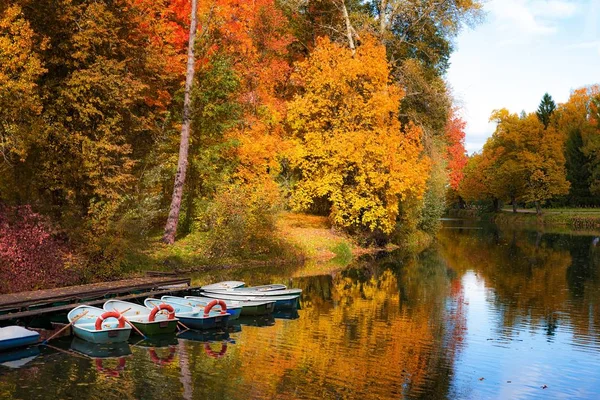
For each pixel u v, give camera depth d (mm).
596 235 53000
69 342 13750
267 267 27406
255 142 31344
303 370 11867
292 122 36188
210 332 15172
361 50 35438
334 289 22344
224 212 27047
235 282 20422
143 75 24328
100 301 16297
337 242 34719
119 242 20719
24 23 17984
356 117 35594
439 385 11180
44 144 19797
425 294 21531
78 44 20000
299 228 36781
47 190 21484
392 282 24391
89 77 19953
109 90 21016
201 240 26938
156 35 26625
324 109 34906
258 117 34500
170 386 10688
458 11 37062
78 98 20625
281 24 39344
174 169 28906
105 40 21109
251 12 36469
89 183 20703
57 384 10664
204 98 28906
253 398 10164
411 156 35531
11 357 12430
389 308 18781
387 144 34281
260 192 29094
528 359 13117
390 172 34219
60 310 15023
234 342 14078
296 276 25094
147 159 25516
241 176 30328
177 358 12555
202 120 29312
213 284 20031
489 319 17234
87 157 20391
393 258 33500
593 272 27844
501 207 93750
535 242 45125
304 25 44938
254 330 15484
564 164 80375
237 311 16766
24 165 20594
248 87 35312
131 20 23188
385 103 34344
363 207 35219
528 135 72688
